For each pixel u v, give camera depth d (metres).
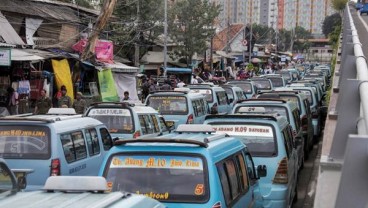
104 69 25.14
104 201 3.62
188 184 5.77
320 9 118.00
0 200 3.90
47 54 21.72
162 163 5.91
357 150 2.28
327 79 40.88
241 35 69.00
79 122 9.65
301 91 19.73
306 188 12.52
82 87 25.86
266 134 9.47
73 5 27.69
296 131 13.04
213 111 19.47
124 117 12.48
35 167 8.38
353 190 2.28
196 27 43.12
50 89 21.77
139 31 33.22
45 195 3.98
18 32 23.09
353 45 7.62
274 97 16.47
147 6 34.84
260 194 8.31
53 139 8.50
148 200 3.94
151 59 42.00
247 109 12.74
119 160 6.02
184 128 7.51
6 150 8.48
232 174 6.53
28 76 21.30
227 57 57.56
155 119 13.77
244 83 28.03
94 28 24.30
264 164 9.29
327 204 3.60
